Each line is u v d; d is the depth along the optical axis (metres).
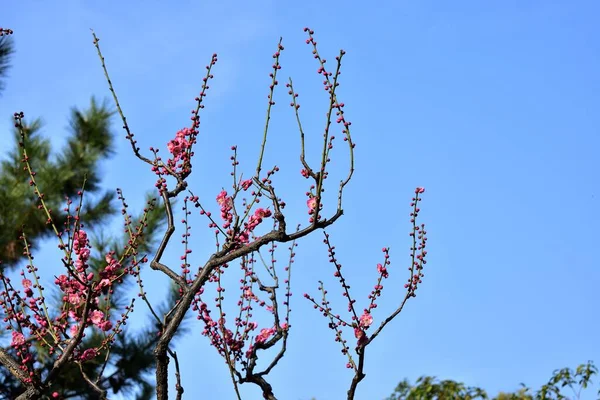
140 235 4.75
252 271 5.06
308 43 4.08
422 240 4.31
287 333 4.85
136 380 10.91
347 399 4.16
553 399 6.73
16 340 4.39
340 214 3.98
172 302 11.18
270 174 4.30
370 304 4.26
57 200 12.13
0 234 11.48
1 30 5.31
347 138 4.00
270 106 4.20
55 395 4.47
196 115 4.56
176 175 4.45
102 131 12.84
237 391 4.14
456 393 7.29
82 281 4.18
